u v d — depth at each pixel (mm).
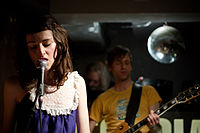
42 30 1665
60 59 1758
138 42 4047
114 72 3057
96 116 3012
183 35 3807
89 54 4797
